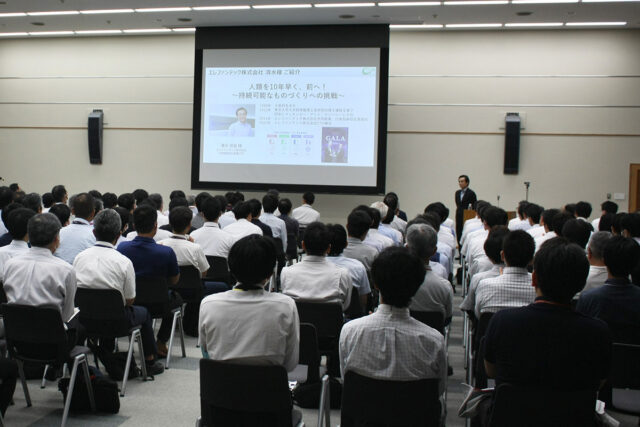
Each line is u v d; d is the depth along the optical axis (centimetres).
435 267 393
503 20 970
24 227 374
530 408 191
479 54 1068
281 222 678
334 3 897
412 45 1090
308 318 337
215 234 529
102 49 1204
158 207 661
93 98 1211
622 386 270
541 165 1054
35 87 1236
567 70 1042
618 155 1031
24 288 320
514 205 1066
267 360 229
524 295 301
